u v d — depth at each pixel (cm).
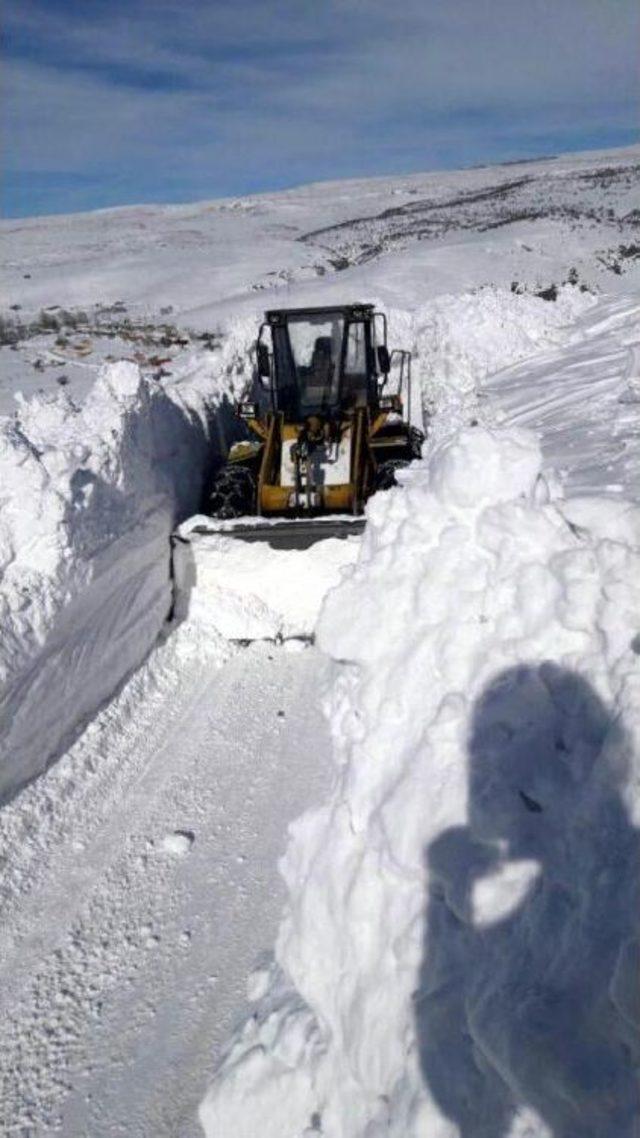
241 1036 314
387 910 257
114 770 517
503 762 246
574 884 214
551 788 235
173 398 842
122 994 367
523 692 257
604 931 198
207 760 526
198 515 716
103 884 429
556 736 245
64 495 541
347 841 280
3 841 446
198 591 685
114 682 585
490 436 311
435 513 311
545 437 803
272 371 832
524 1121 193
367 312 822
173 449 763
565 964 202
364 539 351
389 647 302
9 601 492
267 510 738
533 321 1347
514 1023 197
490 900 227
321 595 670
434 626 290
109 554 578
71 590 526
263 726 559
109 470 614
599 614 256
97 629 567
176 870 436
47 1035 350
